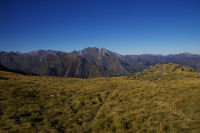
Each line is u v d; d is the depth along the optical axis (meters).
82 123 13.15
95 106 17.38
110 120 13.16
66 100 19.81
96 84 31.61
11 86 23.75
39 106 16.64
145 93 21.33
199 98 16.11
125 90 24.19
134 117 13.29
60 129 11.98
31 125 12.05
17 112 14.40
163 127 10.94
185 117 12.23
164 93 20.42
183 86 23.23
